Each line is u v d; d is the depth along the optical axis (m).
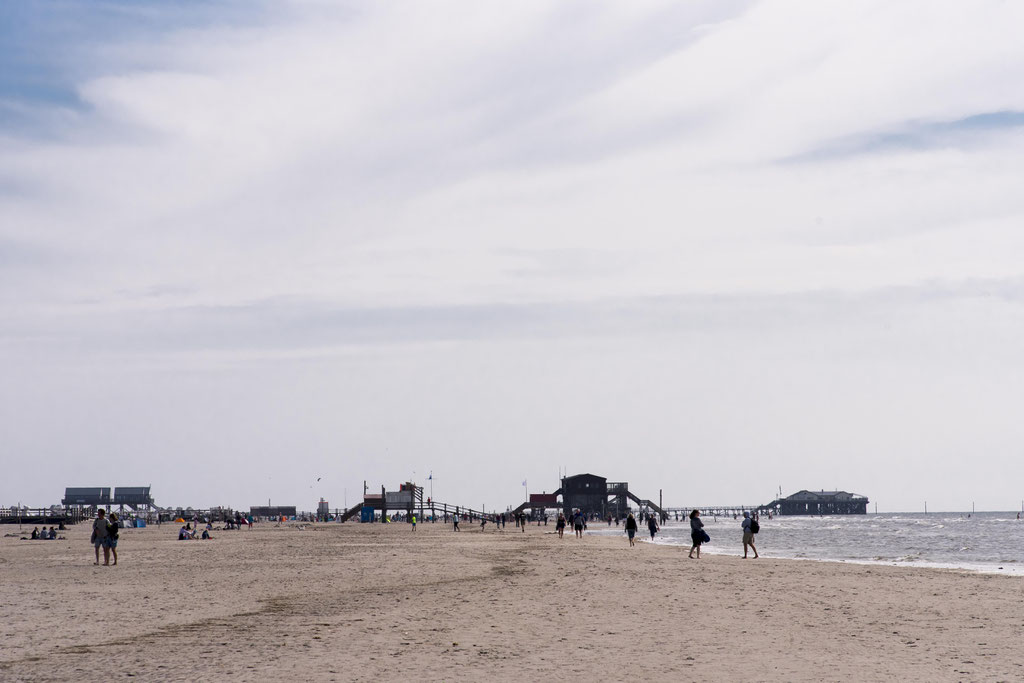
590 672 11.42
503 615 17.73
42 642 14.32
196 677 11.16
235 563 35.69
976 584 25.34
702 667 11.76
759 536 100.19
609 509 165.88
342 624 16.34
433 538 70.12
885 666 11.77
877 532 119.69
